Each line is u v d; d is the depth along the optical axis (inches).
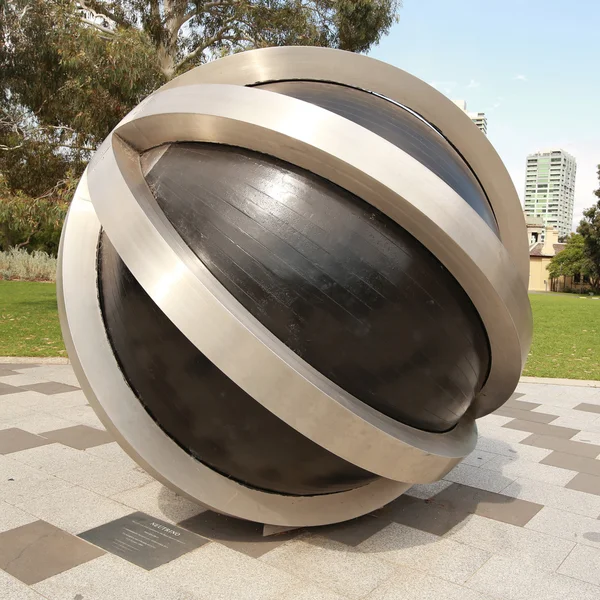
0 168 692.7
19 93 680.4
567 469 233.6
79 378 163.2
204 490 153.7
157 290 132.1
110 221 140.7
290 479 152.7
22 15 617.9
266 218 134.0
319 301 131.5
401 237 134.7
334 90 160.4
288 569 149.9
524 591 144.3
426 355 139.7
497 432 284.0
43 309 730.2
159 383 148.1
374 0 732.0
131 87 561.9
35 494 192.4
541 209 7504.9
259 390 127.4
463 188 151.9
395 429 141.1
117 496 191.6
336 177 132.0
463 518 185.6
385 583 145.4
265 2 700.7
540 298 1589.6
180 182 145.8
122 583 141.3
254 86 170.4
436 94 169.2
